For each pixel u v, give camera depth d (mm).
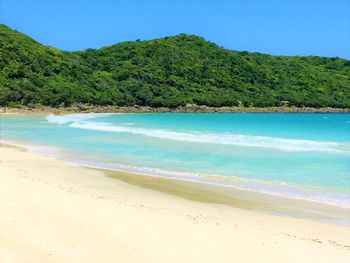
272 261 7867
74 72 85500
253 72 105500
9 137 31016
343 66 122562
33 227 8812
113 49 105938
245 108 90750
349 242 9352
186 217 10633
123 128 37125
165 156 21484
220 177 16516
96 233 8773
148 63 97438
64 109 71688
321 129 40000
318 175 16594
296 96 99625
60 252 7598
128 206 11422
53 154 22625
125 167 18719
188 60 101250
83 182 15242
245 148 23609
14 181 13750
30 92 71375
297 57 126938
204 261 7680
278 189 14570
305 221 11008
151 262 7492
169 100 85125
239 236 9242
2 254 7320
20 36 87812
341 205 12609
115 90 84625
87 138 29531
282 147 23734
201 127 41281
